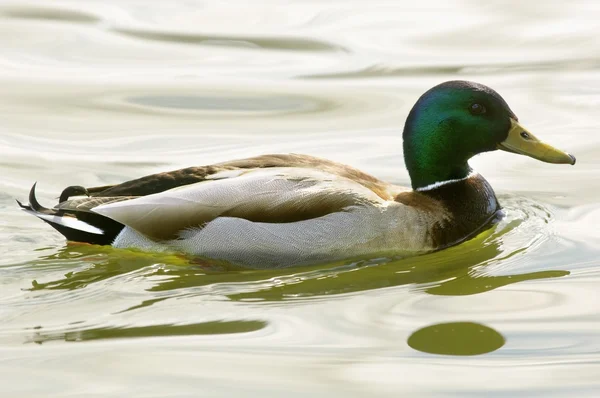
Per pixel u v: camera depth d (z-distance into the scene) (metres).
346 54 20.22
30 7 22.69
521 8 22.52
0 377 9.49
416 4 22.88
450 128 12.99
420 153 13.12
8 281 11.70
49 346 10.12
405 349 10.06
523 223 13.55
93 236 12.15
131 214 11.84
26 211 12.99
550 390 9.25
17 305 11.10
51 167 15.51
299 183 12.05
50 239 12.93
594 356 9.85
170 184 12.18
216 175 12.22
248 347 10.11
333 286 11.62
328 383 9.39
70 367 9.67
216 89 18.70
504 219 13.64
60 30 21.33
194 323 10.67
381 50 20.31
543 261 12.32
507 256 12.48
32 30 21.31
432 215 12.59
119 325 10.62
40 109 17.77
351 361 9.82
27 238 12.95
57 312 10.92
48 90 18.59
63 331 10.46
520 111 17.56
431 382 9.42
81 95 18.42
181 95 18.45
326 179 12.18
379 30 21.34
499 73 19.25
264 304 11.16
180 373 9.56
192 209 11.89
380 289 11.56
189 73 19.42
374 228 12.02
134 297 11.30
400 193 12.76
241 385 9.34
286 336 10.35
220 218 11.87
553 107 17.70
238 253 11.91
